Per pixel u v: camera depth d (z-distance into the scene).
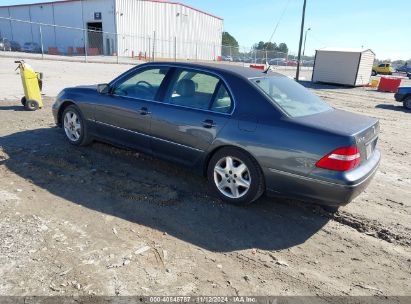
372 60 27.34
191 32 54.41
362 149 3.66
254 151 3.77
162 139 4.54
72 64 24.20
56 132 6.58
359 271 3.11
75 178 4.56
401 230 3.84
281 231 3.67
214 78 4.23
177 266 2.97
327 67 27.05
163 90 4.60
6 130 6.56
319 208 4.20
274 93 4.06
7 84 12.66
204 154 4.18
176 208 3.97
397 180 5.51
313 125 3.61
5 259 2.87
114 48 43.66
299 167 3.57
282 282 2.88
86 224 3.50
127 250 3.13
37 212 3.66
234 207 4.09
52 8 48.09
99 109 5.22
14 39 53.00
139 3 44.94
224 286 2.77
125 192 4.26
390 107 15.46
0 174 4.52
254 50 44.06
